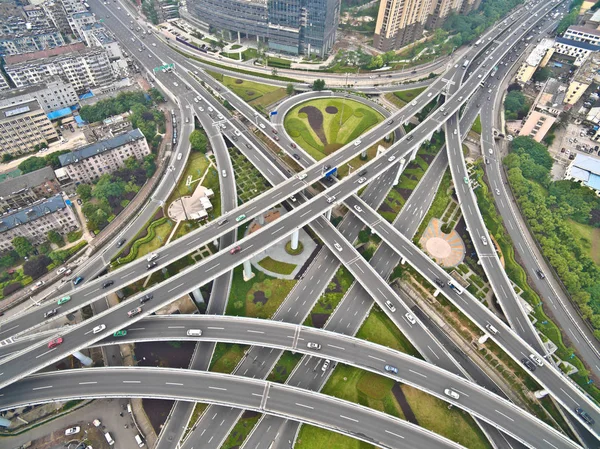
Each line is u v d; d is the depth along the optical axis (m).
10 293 145.75
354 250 160.00
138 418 120.25
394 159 192.75
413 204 191.88
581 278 156.38
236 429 116.44
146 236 166.88
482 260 160.50
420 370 124.50
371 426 112.94
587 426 114.00
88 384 118.62
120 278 137.62
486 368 139.38
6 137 196.75
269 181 185.75
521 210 187.25
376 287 147.38
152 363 133.38
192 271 139.62
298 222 158.38
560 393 121.12
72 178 184.75
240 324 133.88
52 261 156.00
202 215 174.62
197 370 122.50
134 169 194.75
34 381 118.62
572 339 142.88
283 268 161.62
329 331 133.38
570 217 184.88
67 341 120.38
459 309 143.38
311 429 117.19
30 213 156.25
